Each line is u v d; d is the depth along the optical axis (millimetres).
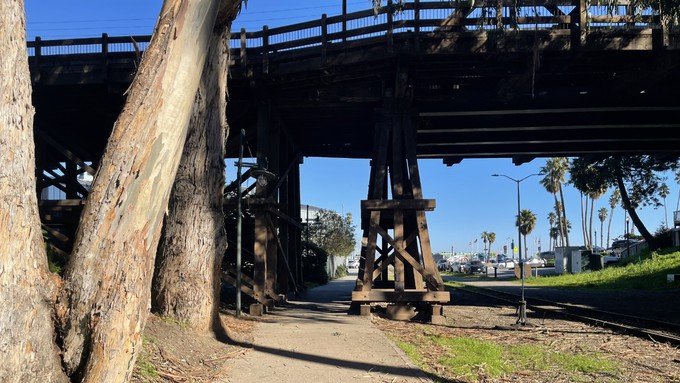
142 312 3939
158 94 3992
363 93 14141
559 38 12469
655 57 13055
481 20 11438
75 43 13539
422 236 12555
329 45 12992
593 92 14820
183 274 7793
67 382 3666
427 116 16625
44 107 15172
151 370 5648
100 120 16625
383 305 13602
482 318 14094
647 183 42562
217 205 8367
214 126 8430
